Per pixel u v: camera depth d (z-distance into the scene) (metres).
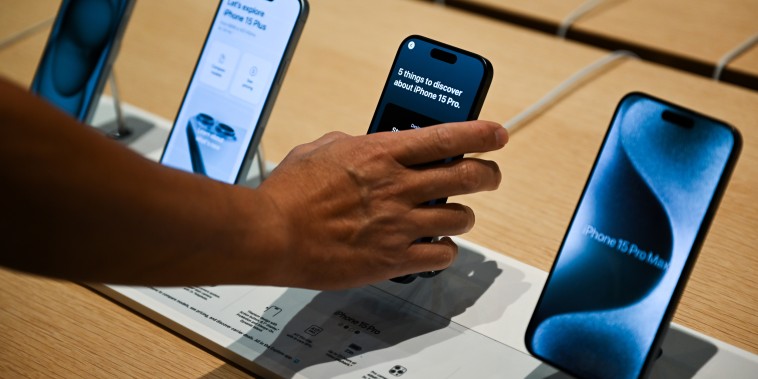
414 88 0.60
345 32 1.09
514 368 0.55
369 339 0.57
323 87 0.96
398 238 0.53
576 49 1.07
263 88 0.68
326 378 0.54
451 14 1.17
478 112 0.58
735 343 0.58
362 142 0.53
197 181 0.44
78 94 0.79
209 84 0.71
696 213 0.49
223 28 0.71
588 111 0.92
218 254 0.45
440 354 0.56
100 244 0.39
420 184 0.53
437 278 0.63
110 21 0.78
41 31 1.08
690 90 0.97
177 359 0.57
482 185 0.55
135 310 0.61
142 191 0.40
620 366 0.50
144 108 0.91
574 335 0.51
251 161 0.68
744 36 1.09
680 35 1.09
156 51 1.03
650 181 0.50
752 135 0.87
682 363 0.55
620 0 1.20
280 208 0.49
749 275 0.66
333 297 0.61
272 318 0.59
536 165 0.82
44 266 0.39
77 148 0.37
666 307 0.49
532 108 0.93
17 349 0.57
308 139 0.85
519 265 0.65
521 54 1.05
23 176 0.35
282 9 0.68
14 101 0.35
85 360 0.56
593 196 0.52
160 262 0.42
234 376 0.56
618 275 0.51
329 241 0.51
